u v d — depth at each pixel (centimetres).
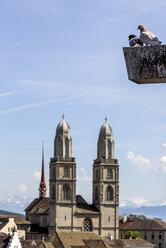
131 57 2250
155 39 2236
